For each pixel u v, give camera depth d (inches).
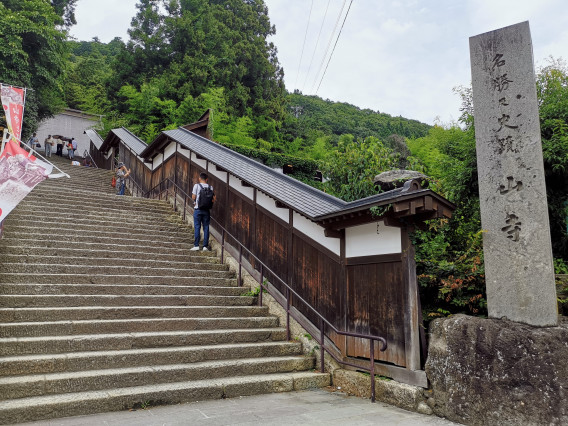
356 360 211.3
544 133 258.5
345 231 227.6
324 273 241.6
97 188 568.4
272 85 1266.0
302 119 1414.9
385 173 290.5
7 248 261.7
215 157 393.1
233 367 203.3
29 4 753.6
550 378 140.9
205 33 1125.1
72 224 329.1
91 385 169.8
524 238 166.2
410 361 180.2
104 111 1159.6
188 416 156.3
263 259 303.0
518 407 143.9
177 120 849.5
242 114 1076.5
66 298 224.4
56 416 151.5
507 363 149.6
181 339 217.3
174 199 466.9
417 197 170.1
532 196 166.7
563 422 135.3
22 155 223.6
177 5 1168.8
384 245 200.7
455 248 253.9
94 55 1753.2
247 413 161.9
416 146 636.7
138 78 1072.8
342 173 362.0
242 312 266.8
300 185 295.0
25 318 204.7
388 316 195.5
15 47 698.8
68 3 1123.3
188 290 274.7
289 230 276.7
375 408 173.6
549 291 157.2
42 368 172.4
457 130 415.8
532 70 173.9
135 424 145.5
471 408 153.9
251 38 1250.0
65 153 1154.7
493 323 159.6
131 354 191.6
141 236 346.6
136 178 635.5
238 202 349.1
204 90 995.3
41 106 910.4
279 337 250.7
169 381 186.4
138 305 243.0
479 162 183.6
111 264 284.4
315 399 187.2
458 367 161.0
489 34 187.0
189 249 346.6
